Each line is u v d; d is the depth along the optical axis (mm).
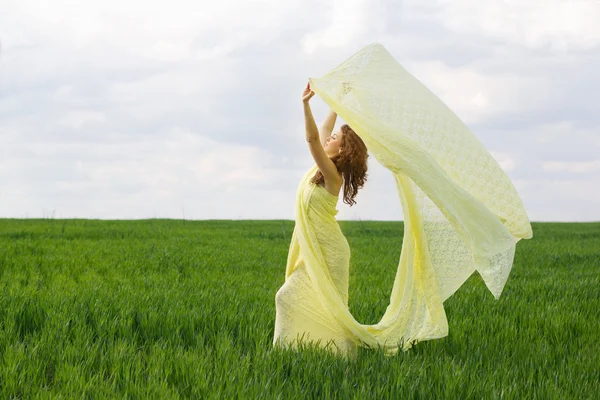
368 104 6027
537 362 6035
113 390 4832
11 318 6926
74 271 12055
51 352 5789
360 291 10367
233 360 5605
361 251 18016
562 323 7730
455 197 5766
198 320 7156
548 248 20578
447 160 6168
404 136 5891
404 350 6500
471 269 6531
